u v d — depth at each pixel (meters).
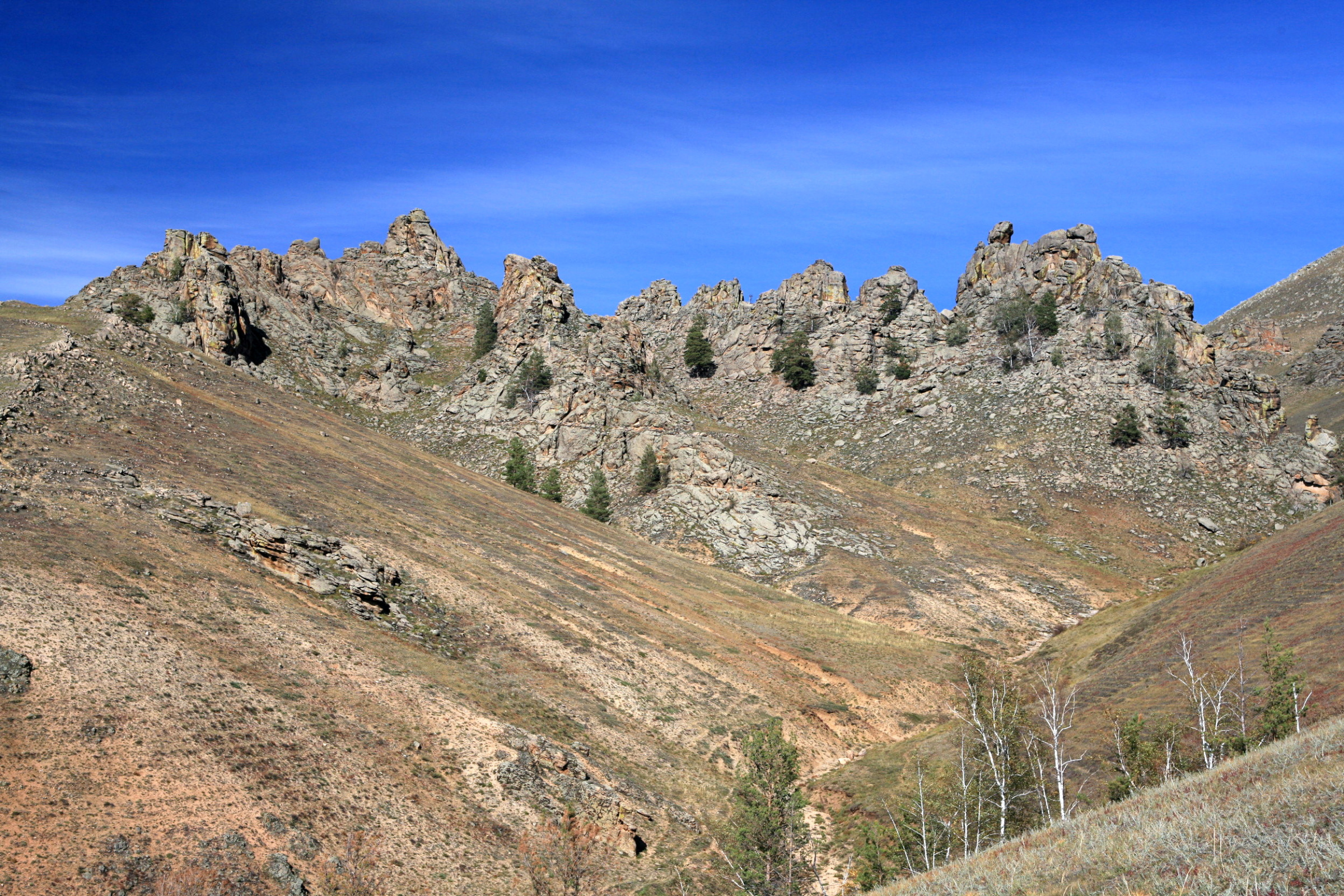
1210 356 155.88
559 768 48.16
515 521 103.44
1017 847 24.19
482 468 143.88
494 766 45.75
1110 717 55.31
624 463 138.12
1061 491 134.12
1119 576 113.38
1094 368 157.25
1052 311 173.38
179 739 37.19
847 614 99.00
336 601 59.69
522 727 52.50
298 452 99.38
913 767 58.81
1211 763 39.75
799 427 178.00
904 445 158.50
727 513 121.75
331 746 41.78
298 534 66.00
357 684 48.72
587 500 129.50
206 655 44.41
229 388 118.62
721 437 149.75
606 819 45.72
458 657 60.47
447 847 38.72
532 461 143.88
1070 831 23.34
